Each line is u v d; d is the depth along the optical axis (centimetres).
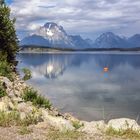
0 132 1012
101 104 3397
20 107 1448
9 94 1788
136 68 10450
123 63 13862
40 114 1308
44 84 5175
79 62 14950
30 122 1158
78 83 5703
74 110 2995
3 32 3534
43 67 10400
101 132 1093
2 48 3578
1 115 1186
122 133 1082
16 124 1125
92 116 2756
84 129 1123
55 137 973
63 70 9481
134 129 1145
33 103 1802
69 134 1016
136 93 4366
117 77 7138
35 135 995
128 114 2886
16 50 3866
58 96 3859
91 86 5225
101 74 8038
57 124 1173
